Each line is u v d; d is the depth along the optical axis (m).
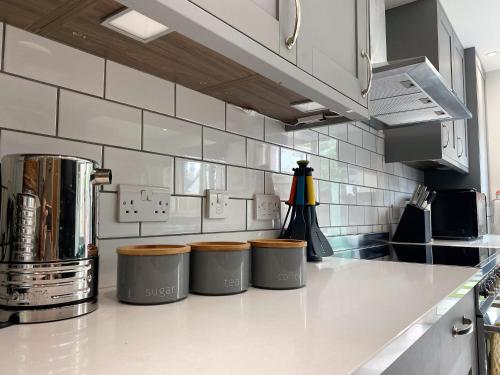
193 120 1.01
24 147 0.69
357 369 0.41
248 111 1.18
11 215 0.56
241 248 0.78
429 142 2.18
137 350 0.45
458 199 2.49
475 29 2.49
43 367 0.39
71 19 0.65
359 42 1.06
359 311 0.63
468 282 0.97
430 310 0.65
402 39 2.05
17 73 0.68
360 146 2.00
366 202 2.04
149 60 0.82
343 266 1.17
